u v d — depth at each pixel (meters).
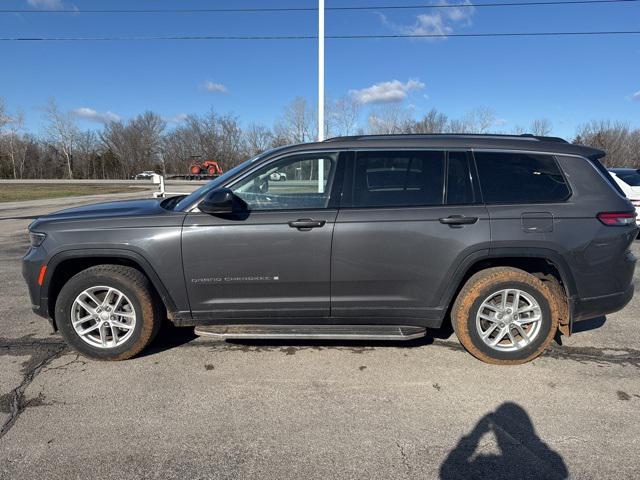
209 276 3.30
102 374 3.27
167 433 2.56
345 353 3.62
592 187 3.33
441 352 3.63
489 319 3.38
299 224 3.22
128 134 72.69
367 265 3.28
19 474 2.22
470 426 2.63
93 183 47.00
